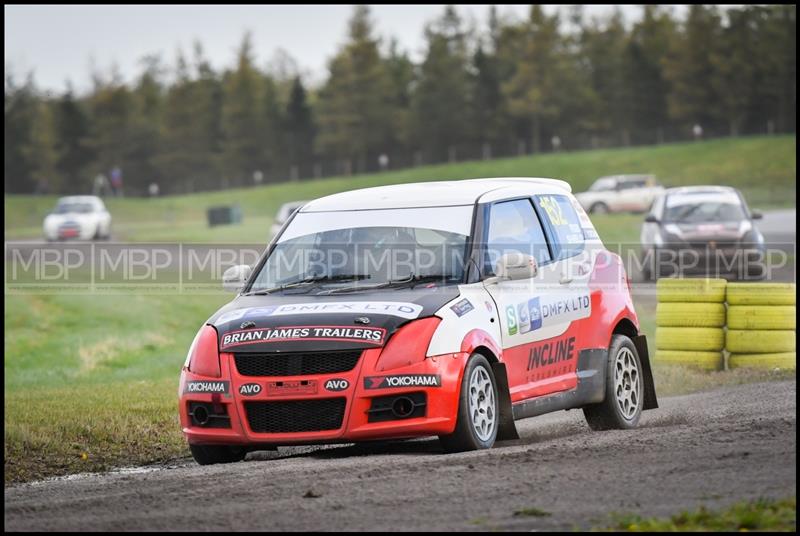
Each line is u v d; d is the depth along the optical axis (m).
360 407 31.19
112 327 89.25
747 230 99.00
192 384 32.88
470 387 32.38
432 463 29.23
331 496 25.69
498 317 34.19
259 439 31.75
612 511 22.89
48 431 42.09
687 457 28.50
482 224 35.28
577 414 47.16
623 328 41.88
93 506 26.45
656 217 102.69
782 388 49.59
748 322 60.34
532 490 25.28
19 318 91.38
